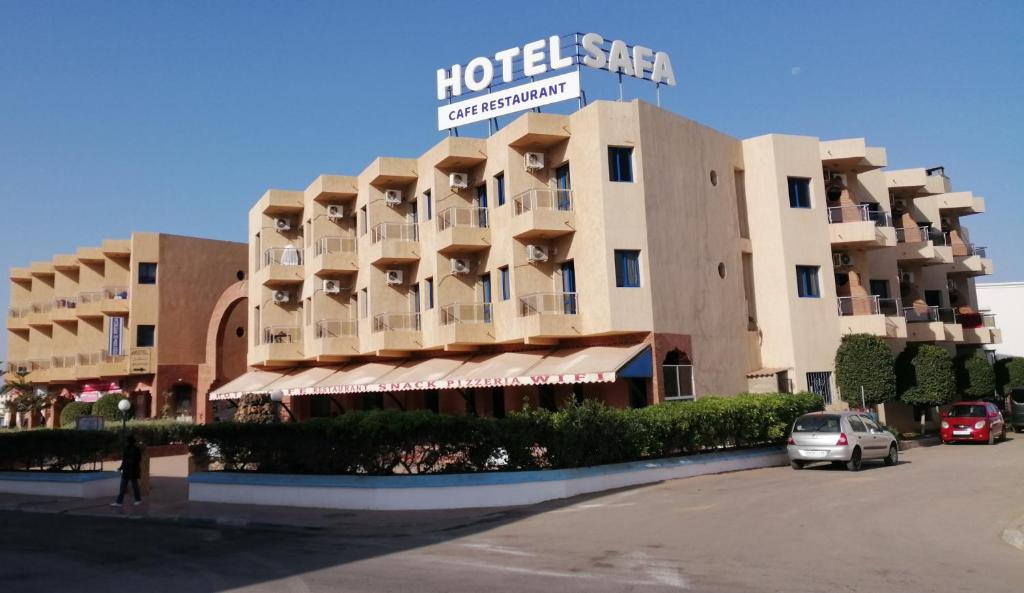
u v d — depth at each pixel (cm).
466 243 2878
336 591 955
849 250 3325
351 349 3425
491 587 940
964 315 4188
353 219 3728
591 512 1545
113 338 4869
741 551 1110
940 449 2934
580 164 2648
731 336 2855
